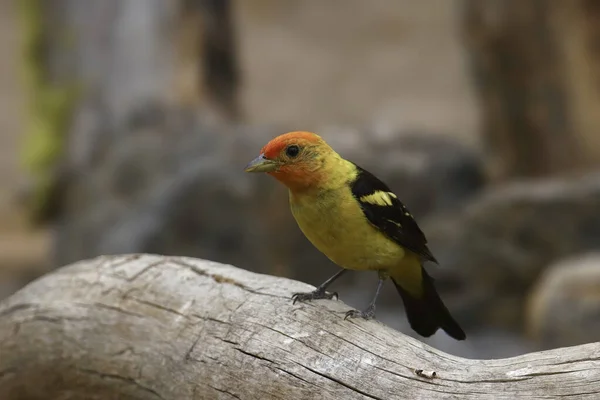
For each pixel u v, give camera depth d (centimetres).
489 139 1902
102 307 668
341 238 606
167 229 1532
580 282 1237
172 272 669
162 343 625
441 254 1566
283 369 550
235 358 575
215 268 660
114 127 1884
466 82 3294
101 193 1702
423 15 3809
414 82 3378
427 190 1670
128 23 1942
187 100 1891
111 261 711
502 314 1516
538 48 1795
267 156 598
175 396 601
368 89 3347
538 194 1546
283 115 3142
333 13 3881
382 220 603
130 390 637
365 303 1521
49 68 2023
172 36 1933
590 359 476
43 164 2017
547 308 1253
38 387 681
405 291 687
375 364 528
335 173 602
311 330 565
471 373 501
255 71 3472
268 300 605
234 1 1998
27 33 2025
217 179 1549
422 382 507
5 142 2931
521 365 491
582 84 1938
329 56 3591
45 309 688
